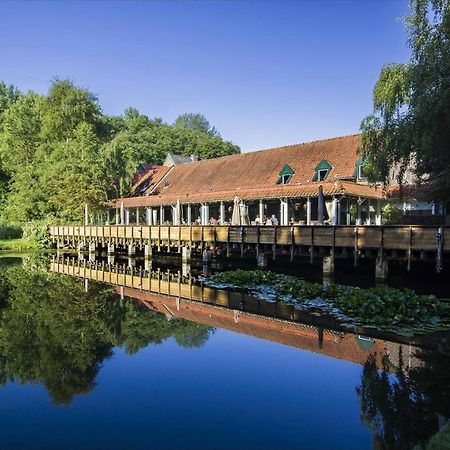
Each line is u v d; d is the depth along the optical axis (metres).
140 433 5.73
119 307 13.72
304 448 5.30
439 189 17.61
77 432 5.77
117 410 6.43
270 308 13.05
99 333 10.61
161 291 16.80
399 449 5.18
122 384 7.40
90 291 17.02
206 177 38.12
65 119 46.69
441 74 13.09
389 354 8.67
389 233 16.02
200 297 15.22
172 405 6.57
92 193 37.97
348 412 6.22
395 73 16.67
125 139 45.16
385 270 16.56
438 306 11.44
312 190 25.61
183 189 38.06
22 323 11.69
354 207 27.38
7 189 51.22
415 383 7.23
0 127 57.12
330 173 28.59
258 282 17.16
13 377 7.76
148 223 37.47
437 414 6.08
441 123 13.02
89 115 48.09
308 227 18.44
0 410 6.49
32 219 44.00
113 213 43.47
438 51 13.26
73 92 46.78
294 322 11.30
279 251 19.95
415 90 14.12
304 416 6.14
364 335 9.98
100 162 39.84
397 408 6.32
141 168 47.31
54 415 6.27
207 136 83.19
